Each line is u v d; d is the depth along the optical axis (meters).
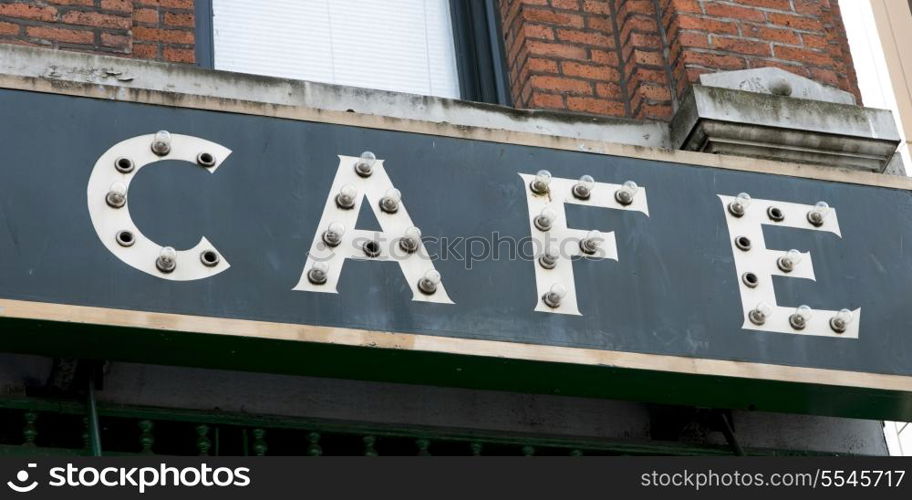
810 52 8.65
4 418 6.82
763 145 7.97
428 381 6.84
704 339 7.11
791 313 7.30
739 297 7.27
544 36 8.59
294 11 8.63
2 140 6.53
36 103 6.66
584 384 6.99
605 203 7.29
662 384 7.05
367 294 6.71
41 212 6.43
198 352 6.50
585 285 7.06
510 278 6.96
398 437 7.12
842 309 7.38
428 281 6.79
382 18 8.80
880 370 7.30
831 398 7.29
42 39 7.46
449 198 7.05
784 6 8.73
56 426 6.97
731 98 7.97
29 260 6.32
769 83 8.26
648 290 7.14
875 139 8.13
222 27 8.45
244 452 6.96
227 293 6.51
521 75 8.59
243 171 6.80
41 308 6.23
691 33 8.43
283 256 6.67
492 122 7.73
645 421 7.63
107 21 7.61
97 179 6.57
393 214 6.93
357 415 7.16
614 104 8.51
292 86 7.40
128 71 7.16
